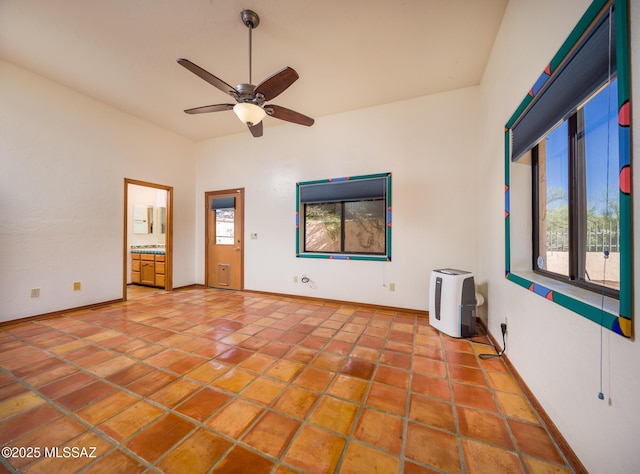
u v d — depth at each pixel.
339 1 1.95
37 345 2.34
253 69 2.79
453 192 3.17
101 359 2.08
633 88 0.81
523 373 1.70
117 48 2.51
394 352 2.23
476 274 3.06
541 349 1.46
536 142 1.57
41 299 3.05
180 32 2.29
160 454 1.20
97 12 2.08
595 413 1.00
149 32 2.29
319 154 3.90
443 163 3.21
